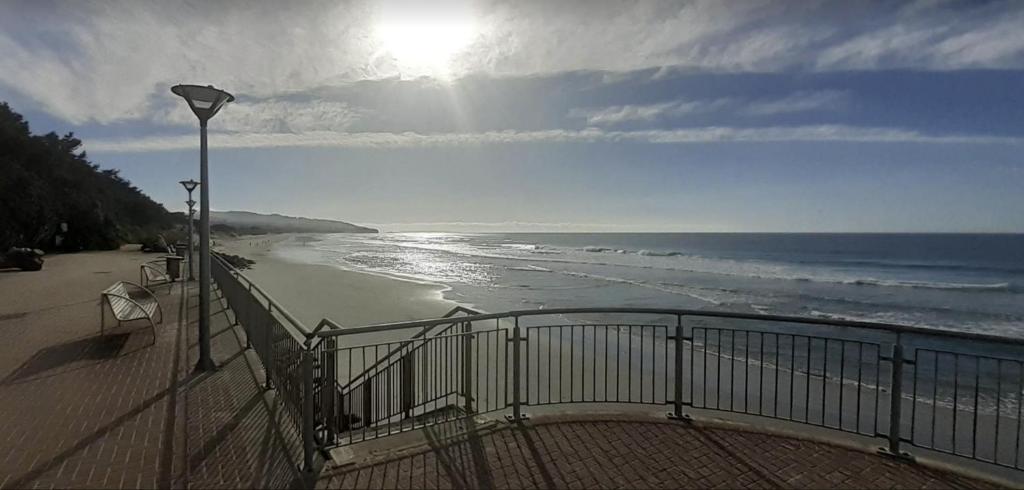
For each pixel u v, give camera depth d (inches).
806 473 147.6
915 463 153.6
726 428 177.2
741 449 161.6
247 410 196.9
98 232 1517.0
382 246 3486.7
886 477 146.1
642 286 1063.0
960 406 364.2
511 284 1085.8
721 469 149.3
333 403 165.3
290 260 1875.0
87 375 240.5
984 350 550.0
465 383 195.2
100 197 1720.0
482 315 185.6
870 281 1167.0
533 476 144.5
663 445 164.1
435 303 788.0
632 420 183.3
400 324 167.9
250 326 293.6
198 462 154.5
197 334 329.1
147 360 267.1
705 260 1870.1
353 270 1414.9
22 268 796.6
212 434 174.6
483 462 152.5
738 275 1316.4
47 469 149.2
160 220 2517.2
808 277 1267.2
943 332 151.2
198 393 216.4
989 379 438.6
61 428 178.7
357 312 693.9
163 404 203.0
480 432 173.6
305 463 146.6
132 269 836.6
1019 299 934.4
